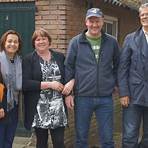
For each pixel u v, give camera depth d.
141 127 4.14
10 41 3.34
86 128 3.46
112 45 3.42
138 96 3.38
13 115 3.43
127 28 6.82
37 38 3.32
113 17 6.16
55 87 3.31
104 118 3.44
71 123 4.59
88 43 3.38
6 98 3.33
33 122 3.34
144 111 3.49
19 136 4.77
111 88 3.43
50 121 3.32
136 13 6.77
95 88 3.38
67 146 4.54
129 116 3.45
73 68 3.42
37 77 3.33
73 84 3.40
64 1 4.44
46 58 3.36
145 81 3.36
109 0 5.07
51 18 4.48
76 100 3.45
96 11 3.32
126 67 3.41
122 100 3.42
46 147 3.48
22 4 4.66
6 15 4.73
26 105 3.40
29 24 4.67
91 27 3.34
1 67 3.32
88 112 3.43
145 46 3.36
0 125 3.38
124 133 3.50
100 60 3.37
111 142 3.47
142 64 3.36
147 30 3.38
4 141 3.45
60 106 3.34
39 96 3.33
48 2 4.48
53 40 4.48
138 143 3.60
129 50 3.40
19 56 3.41
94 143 4.76
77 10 4.73
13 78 3.34
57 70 3.35
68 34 4.53
